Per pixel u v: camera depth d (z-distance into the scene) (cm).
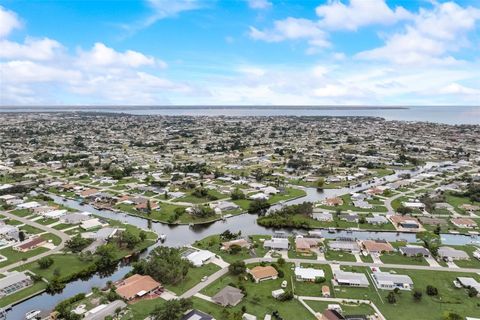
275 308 10600
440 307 10775
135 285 11369
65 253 14175
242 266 12662
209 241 15575
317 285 11969
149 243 15612
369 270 13000
